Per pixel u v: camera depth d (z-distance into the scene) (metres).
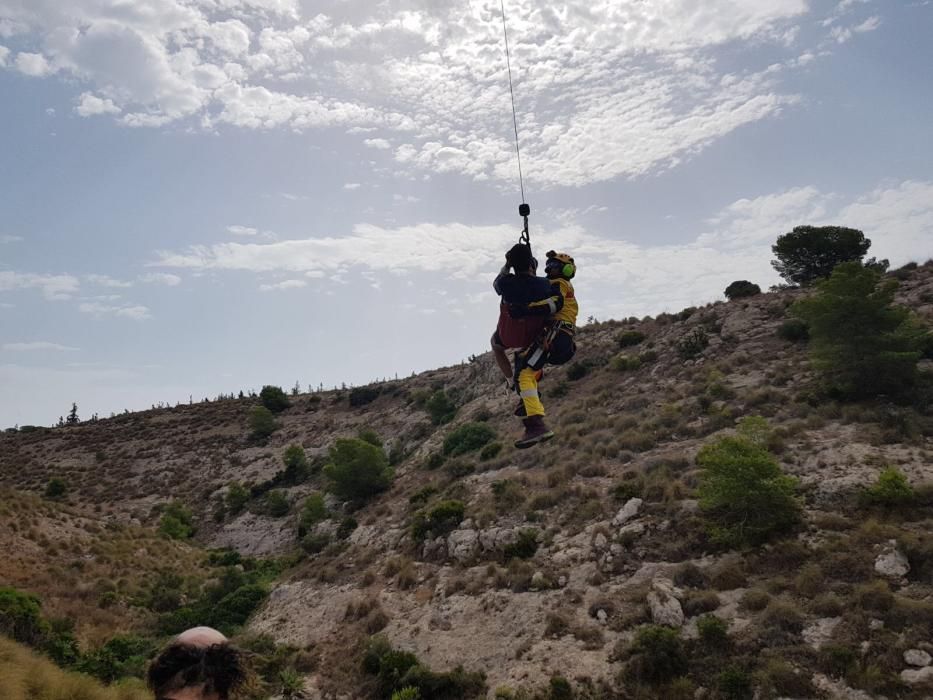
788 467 21.88
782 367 32.91
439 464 43.56
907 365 25.48
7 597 25.64
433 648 20.08
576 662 16.45
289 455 62.28
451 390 67.88
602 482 26.64
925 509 17.66
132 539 44.28
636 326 53.41
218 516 57.47
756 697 13.26
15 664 16.42
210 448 75.75
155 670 2.80
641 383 39.69
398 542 30.25
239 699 2.83
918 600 14.45
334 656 22.39
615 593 18.94
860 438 22.62
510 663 17.83
